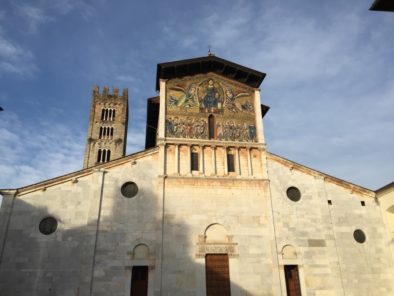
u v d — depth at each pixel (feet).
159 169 106.22
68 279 88.33
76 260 90.58
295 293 99.96
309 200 111.04
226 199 106.32
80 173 100.37
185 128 115.34
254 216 105.50
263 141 117.70
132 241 95.66
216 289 95.50
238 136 117.80
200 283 94.68
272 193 109.70
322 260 103.55
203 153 112.68
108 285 89.81
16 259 87.92
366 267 105.40
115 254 93.30
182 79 123.54
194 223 101.40
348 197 114.32
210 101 121.80
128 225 97.30
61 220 93.97
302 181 113.50
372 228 111.55
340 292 100.07
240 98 124.98
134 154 106.63
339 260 104.37
